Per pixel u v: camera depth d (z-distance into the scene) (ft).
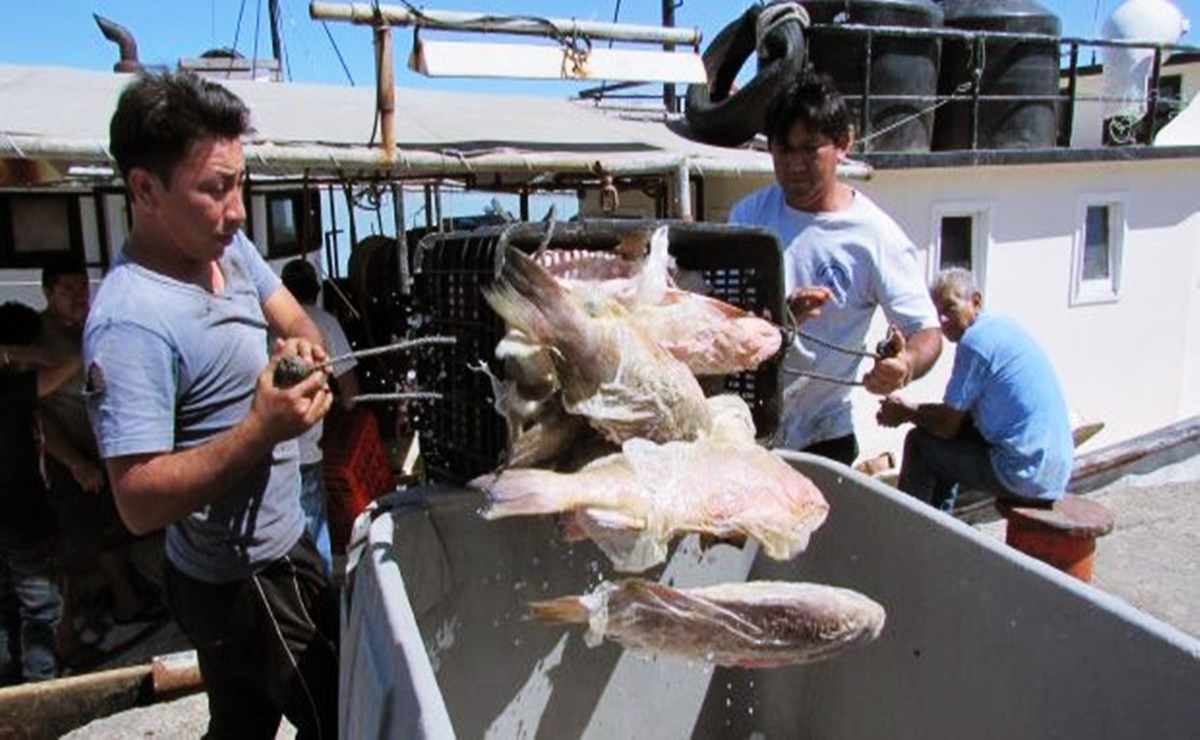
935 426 15.34
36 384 13.97
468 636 7.08
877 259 10.36
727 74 20.07
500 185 20.36
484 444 6.61
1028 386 14.46
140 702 12.12
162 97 6.38
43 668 14.07
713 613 5.58
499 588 7.16
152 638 16.05
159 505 6.46
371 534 6.25
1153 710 5.25
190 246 6.77
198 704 12.13
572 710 7.69
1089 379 24.23
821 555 7.95
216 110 6.46
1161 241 24.67
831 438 11.02
